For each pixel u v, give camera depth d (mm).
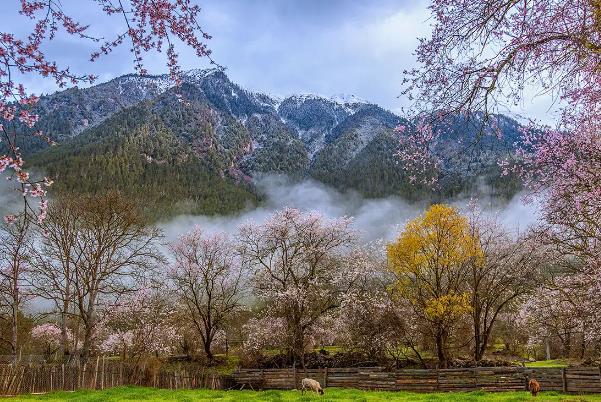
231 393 26016
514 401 21109
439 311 30688
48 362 32500
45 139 7070
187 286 45906
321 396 23953
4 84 6277
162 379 29594
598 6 6848
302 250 40656
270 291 39031
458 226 32281
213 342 50781
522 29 7898
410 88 9062
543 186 12625
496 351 54750
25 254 29500
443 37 8398
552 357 53812
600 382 23438
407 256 33125
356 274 37875
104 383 27391
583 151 11680
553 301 23828
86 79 6676
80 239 32438
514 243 31859
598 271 16359
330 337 42188
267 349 42188
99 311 33250
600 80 8578
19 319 40719
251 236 41906
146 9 7188
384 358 36250
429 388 27359
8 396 22344
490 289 34812
